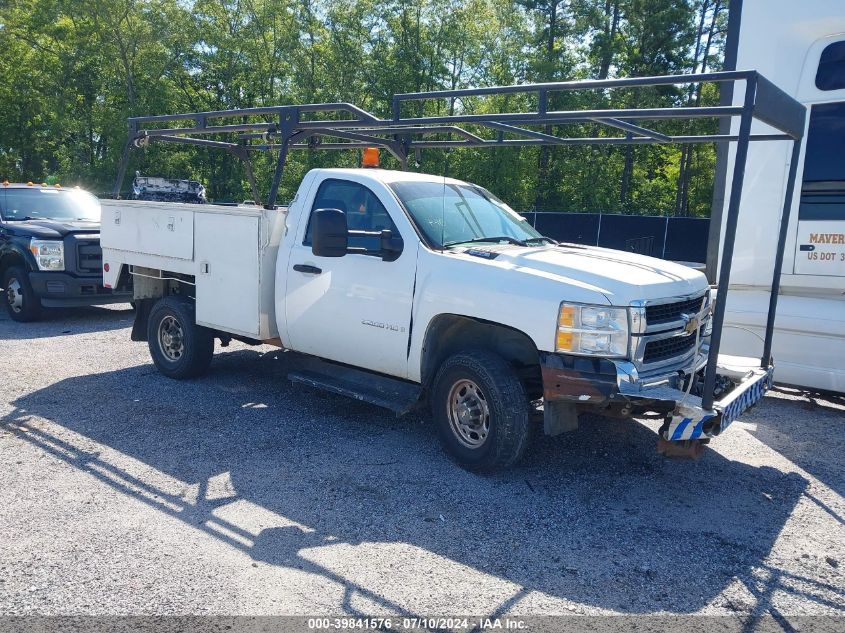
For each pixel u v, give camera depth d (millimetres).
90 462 5223
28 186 12203
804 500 4840
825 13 6699
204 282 6828
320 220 5238
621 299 4535
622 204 45562
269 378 7637
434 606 3469
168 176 40250
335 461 5316
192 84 44531
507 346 5242
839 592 3686
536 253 5258
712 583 3746
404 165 7883
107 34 38625
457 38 40719
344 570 3789
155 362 7609
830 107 6746
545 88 4922
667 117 4566
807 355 6871
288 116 6383
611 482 5043
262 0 41969
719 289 4281
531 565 3881
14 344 9281
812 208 6867
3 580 3631
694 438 4375
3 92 40500
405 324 5367
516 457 4863
